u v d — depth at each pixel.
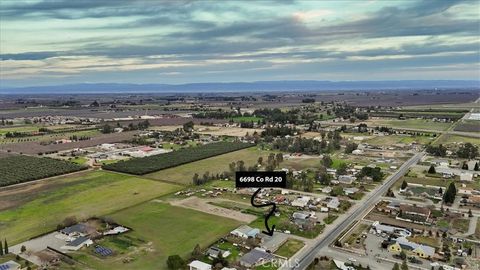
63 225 91.69
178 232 89.44
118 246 82.38
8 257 77.19
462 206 108.12
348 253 79.25
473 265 74.50
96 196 117.00
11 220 97.50
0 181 130.75
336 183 130.62
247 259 74.56
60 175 143.00
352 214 102.06
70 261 75.31
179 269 72.25
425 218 96.75
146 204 109.12
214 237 86.62
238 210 104.06
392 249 80.12
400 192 120.44
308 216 98.00
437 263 75.00
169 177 139.50
